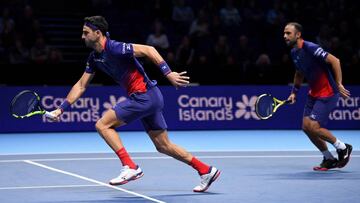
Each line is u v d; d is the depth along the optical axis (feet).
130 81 27.84
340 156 35.55
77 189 29.68
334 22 74.43
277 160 40.50
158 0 72.38
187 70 61.26
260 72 63.41
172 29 71.26
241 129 61.77
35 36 64.80
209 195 28.14
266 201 26.71
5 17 63.98
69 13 74.84
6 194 28.35
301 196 27.86
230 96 61.87
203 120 61.16
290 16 74.69
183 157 28.71
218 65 63.46
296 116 62.39
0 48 61.93
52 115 28.02
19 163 38.86
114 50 27.32
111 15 72.43
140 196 27.89
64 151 45.93
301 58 34.78
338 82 34.14
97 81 62.13
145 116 28.35
